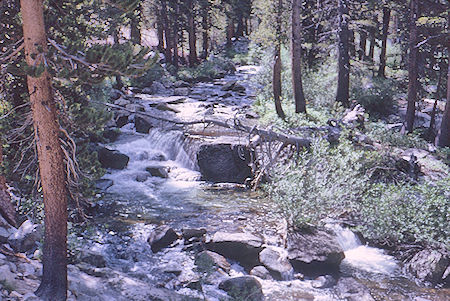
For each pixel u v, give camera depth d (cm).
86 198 1034
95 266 1008
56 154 729
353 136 1884
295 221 1318
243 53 5706
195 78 4262
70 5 992
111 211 1524
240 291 991
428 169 1767
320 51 3312
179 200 1680
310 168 1491
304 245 1209
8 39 951
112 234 1303
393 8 3198
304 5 3170
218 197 1720
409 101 2445
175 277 1063
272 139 1566
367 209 1349
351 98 3069
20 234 960
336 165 1487
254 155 1861
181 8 4497
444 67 3069
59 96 855
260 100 2909
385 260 1234
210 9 4981
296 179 1388
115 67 663
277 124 2245
